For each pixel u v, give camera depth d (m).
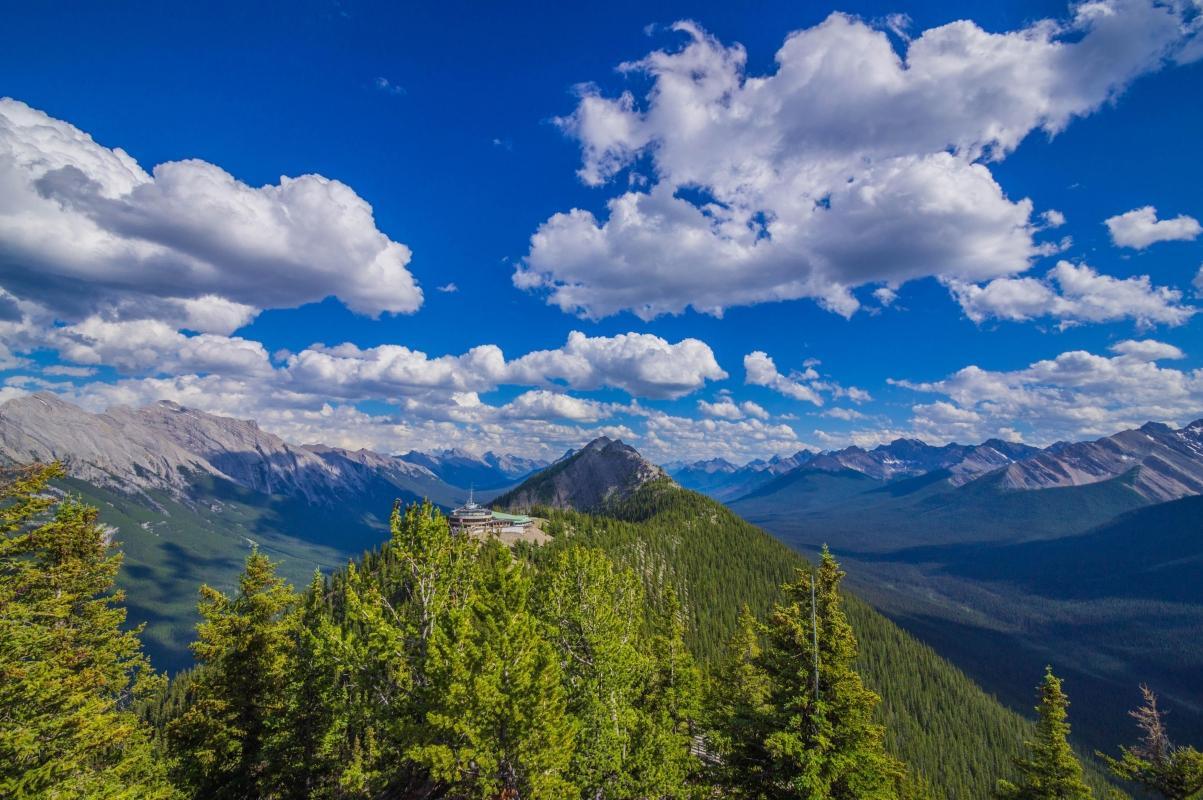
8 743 19.25
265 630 34.81
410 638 31.00
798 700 23.77
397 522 32.91
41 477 20.91
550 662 26.78
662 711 37.47
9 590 20.66
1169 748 27.78
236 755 33.47
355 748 37.41
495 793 26.89
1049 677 33.00
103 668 30.36
